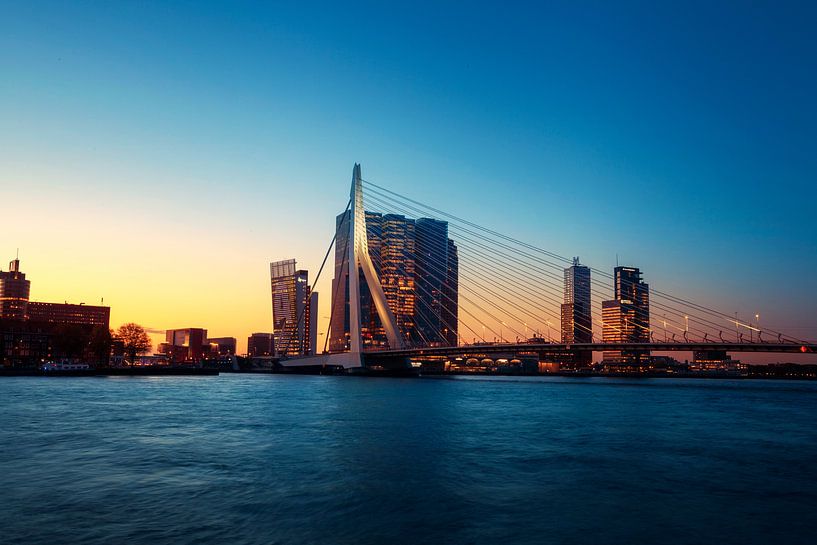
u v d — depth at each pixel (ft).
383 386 536.83
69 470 129.90
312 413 260.21
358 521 93.35
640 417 254.47
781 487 119.75
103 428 201.46
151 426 208.13
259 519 93.91
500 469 133.59
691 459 150.00
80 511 97.50
